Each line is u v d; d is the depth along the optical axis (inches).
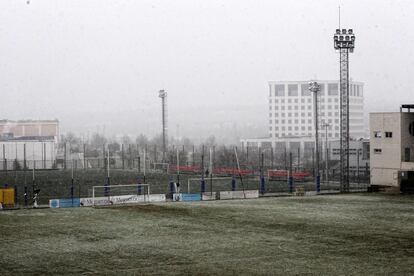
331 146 5167.3
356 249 1336.1
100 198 2352.4
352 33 3068.4
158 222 1804.9
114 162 5290.4
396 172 2893.7
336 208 2166.6
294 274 1085.8
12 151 5201.8
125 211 2100.1
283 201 2444.6
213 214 1995.6
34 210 2156.7
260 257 1248.8
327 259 1223.5
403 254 1274.6
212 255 1273.4
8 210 2165.4
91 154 6825.8
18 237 1531.7
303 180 3708.2
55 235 1562.5
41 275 1093.8
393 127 2920.8
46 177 3996.1
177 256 1266.0
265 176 4015.8
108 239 1493.6
